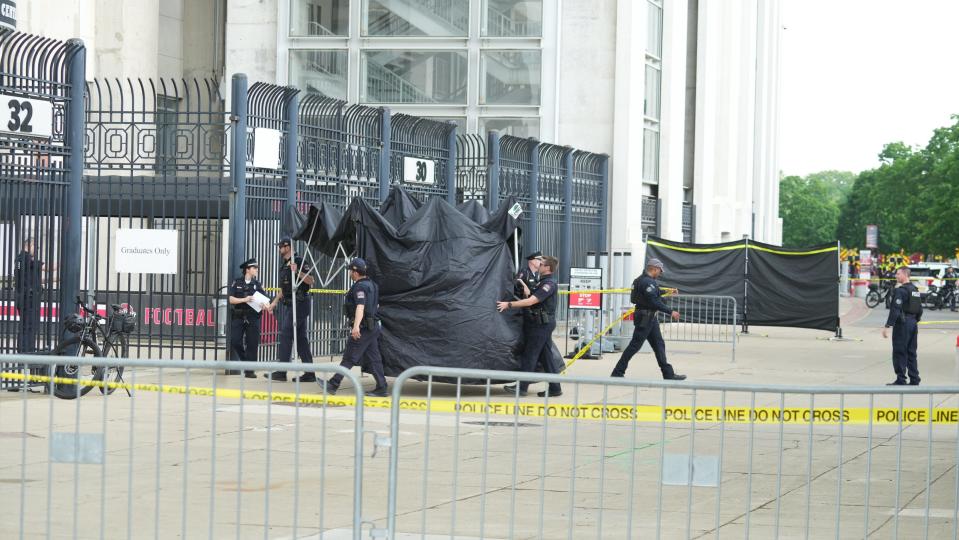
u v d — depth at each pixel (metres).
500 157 63.56
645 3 85.31
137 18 78.12
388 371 37.62
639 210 84.62
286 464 25.03
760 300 69.50
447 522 19.94
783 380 46.97
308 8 84.19
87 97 43.19
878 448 29.27
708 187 108.81
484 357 37.59
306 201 48.59
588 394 39.84
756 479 24.78
